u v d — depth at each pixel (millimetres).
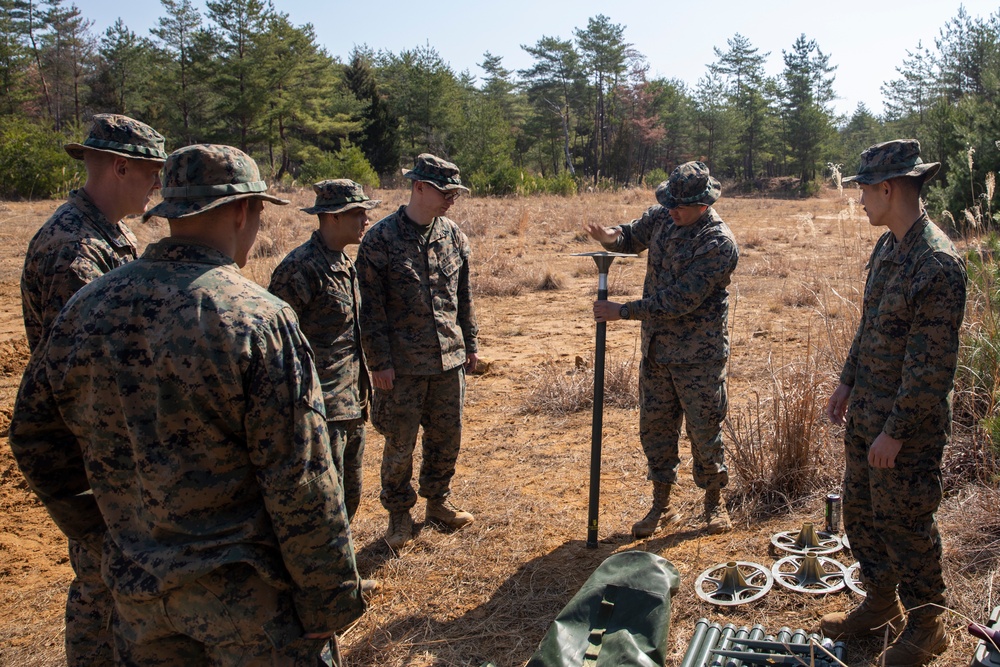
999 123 13945
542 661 2613
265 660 1918
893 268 2730
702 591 3494
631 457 5215
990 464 4293
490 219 20531
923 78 54562
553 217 21391
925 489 2734
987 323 5141
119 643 2014
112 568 1910
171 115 50375
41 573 4039
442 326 4000
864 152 2732
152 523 1862
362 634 3352
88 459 1945
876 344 2791
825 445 4617
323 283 3438
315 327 3453
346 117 52375
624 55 69438
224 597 1860
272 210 20391
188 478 1836
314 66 50688
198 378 1797
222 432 1852
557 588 3641
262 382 1830
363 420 3719
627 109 71062
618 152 66438
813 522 4141
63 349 1898
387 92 65250
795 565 3701
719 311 3932
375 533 4281
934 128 18469
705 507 4227
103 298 1892
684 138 75500
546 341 8758
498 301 11172
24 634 3453
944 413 2699
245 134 49062
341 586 1966
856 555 3043
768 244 16422
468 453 5441
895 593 3020
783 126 64062
